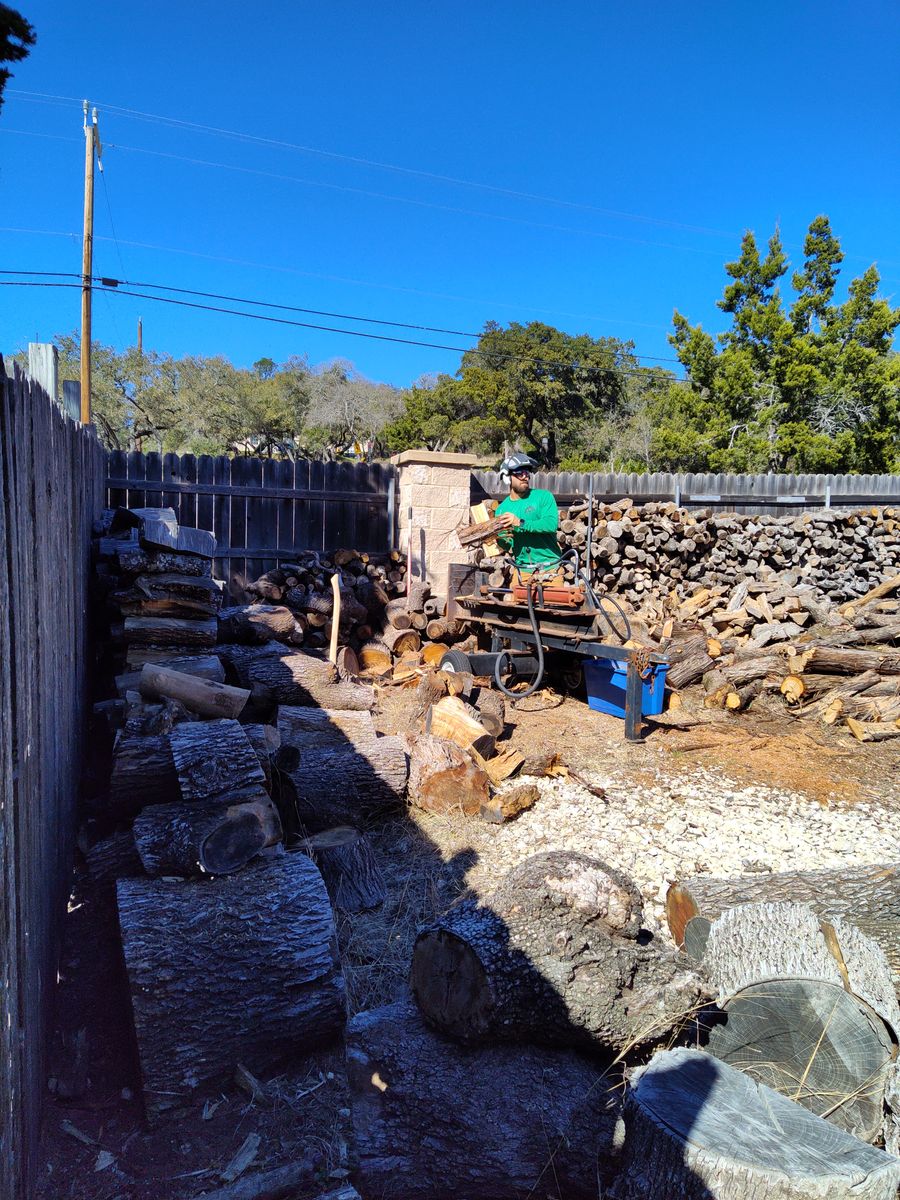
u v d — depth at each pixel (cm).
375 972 361
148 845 297
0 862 179
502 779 593
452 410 4434
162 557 527
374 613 997
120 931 277
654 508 1150
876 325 3050
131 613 524
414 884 447
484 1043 270
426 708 688
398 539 1060
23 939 213
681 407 3294
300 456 3872
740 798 593
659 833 526
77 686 446
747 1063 270
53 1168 237
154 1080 257
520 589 777
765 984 273
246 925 283
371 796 514
